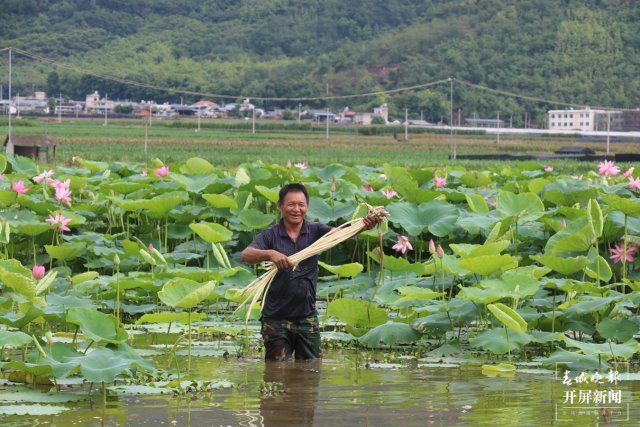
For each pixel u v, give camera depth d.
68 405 7.78
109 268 14.86
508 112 187.50
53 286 12.45
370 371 9.36
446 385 8.66
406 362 9.83
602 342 10.70
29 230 13.52
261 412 7.63
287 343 9.91
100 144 98.25
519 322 9.19
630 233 13.00
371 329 10.60
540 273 10.59
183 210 15.91
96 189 18.55
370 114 186.50
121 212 16.05
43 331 10.95
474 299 9.66
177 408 7.72
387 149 109.19
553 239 11.77
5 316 9.43
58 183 14.40
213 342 10.91
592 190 15.20
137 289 13.12
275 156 82.50
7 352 9.82
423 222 13.73
